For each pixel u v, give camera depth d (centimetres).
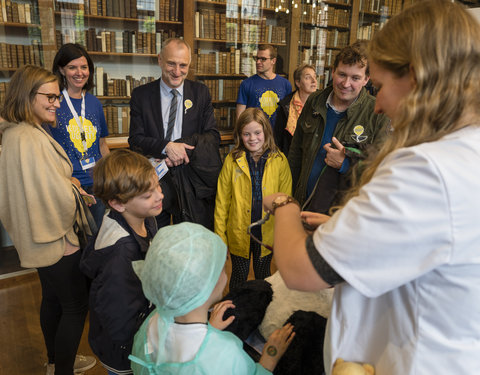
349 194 76
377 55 67
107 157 129
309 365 98
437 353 63
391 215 57
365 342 71
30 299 270
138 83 386
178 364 89
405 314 65
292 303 115
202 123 257
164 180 238
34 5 309
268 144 219
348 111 175
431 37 59
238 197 222
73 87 238
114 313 122
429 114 60
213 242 95
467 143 59
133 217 134
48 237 158
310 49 476
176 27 392
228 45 423
